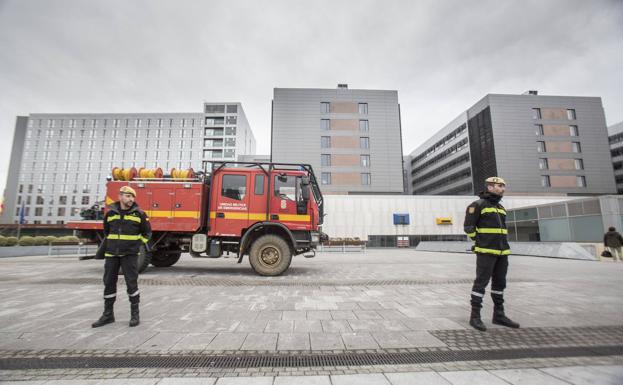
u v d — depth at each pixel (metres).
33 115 83.88
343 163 48.25
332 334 3.60
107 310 3.97
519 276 8.57
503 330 3.79
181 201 8.77
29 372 2.58
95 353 3.01
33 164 82.06
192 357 2.92
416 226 36.38
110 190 8.99
